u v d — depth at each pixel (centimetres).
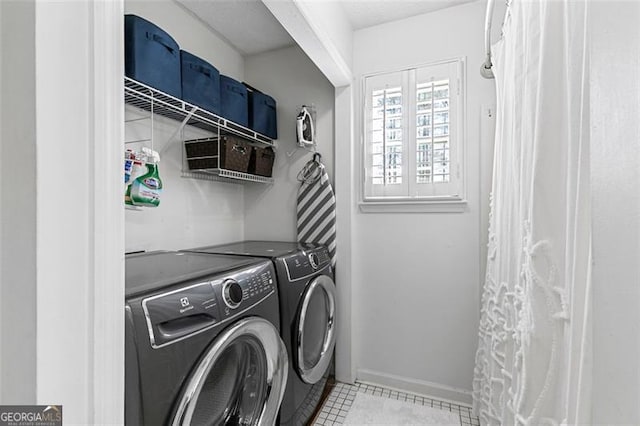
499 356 116
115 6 41
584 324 47
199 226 184
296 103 216
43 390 34
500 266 118
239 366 111
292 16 126
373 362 199
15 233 35
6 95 35
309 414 156
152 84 121
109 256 40
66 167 36
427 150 183
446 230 181
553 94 66
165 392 72
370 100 196
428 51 181
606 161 31
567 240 58
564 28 63
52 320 34
